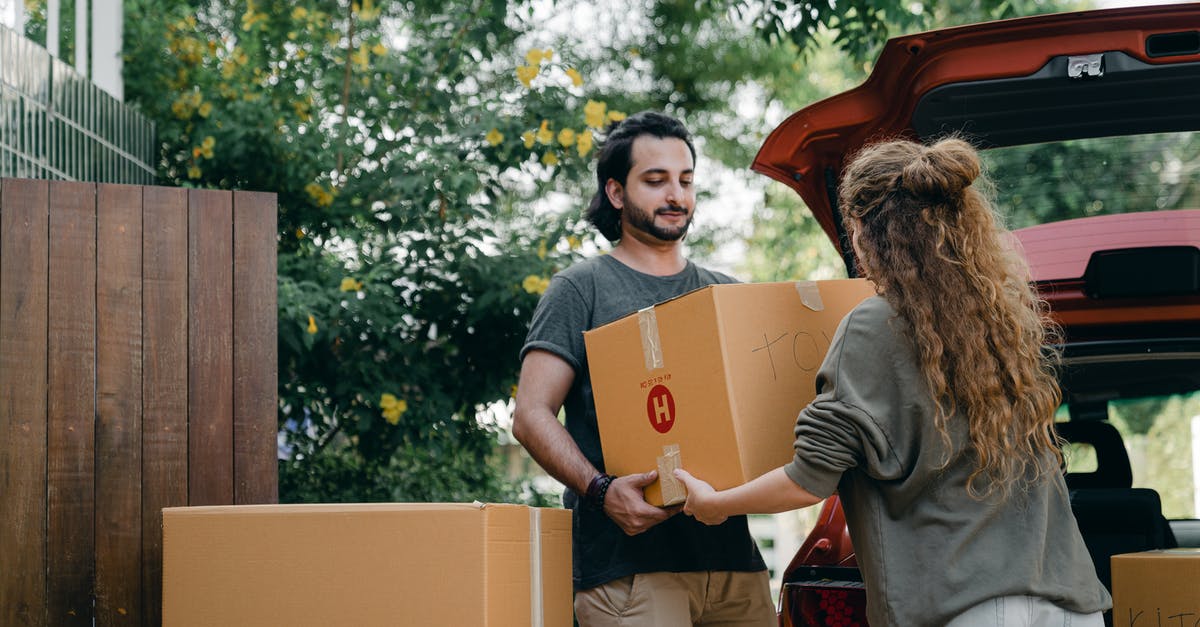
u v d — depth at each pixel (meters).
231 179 4.92
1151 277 2.78
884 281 2.13
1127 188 3.15
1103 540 2.87
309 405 4.56
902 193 2.14
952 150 2.14
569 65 5.42
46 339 2.79
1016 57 2.83
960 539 2.00
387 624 2.12
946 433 2.01
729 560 2.75
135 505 2.80
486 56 5.13
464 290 4.72
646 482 2.52
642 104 7.81
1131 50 2.77
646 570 2.66
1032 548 2.01
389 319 4.53
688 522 2.71
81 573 2.75
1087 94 2.90
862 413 2.04
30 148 3.84
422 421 4.59
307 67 5.00
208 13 5.41
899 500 2.05
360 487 4.75
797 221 8.92
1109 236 2.93
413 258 4.69
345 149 4.91
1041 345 2.17
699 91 8.50
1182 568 2.19
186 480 2.83
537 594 2.30
